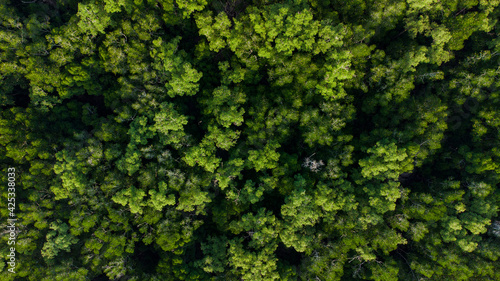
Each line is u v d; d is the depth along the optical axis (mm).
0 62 29922
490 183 29500
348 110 28938
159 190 28016
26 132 30031
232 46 27438
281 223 29125
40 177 29703
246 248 29859
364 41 29828
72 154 29609
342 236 28922
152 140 30125
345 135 28734
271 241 29062
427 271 28312
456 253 29188
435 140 29219
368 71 30047
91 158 28734
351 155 29984
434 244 29203
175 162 29719
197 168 29406
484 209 28688
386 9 28750
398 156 27156
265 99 29000
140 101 28766
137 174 29469
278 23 26797
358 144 29922
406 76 29078
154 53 27922
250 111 28688
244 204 29594
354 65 29422
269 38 27281
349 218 28484
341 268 28406
